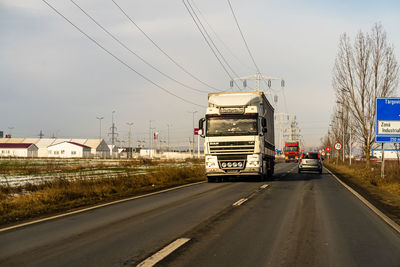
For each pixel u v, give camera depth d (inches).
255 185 778.2
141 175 916.6
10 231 304.2
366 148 1247.5
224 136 811.4
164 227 318.7
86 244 257.1
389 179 860.0
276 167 1978.3
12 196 554.9
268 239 274.2
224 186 752.3
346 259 223.3
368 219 366.3
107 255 228.2
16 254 231.5
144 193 623.5
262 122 830.5
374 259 224.1
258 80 2146.9
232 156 808.9
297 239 275.4
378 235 292.0
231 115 814.5
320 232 301.4
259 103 842.8
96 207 448.8
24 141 5059.1
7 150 4338.1
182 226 323.0
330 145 3186.5
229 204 470.3
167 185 807.7
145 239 272.4
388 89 1199.6
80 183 648.4
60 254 231.0
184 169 1080.2
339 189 700.0
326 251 241.6
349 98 1285.7
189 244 257.4
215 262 213.9
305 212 407.5
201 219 358.9
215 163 814.5
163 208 436.1
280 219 360.8
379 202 514.6
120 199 534.9
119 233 293.7
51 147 4446.4
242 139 804.6
